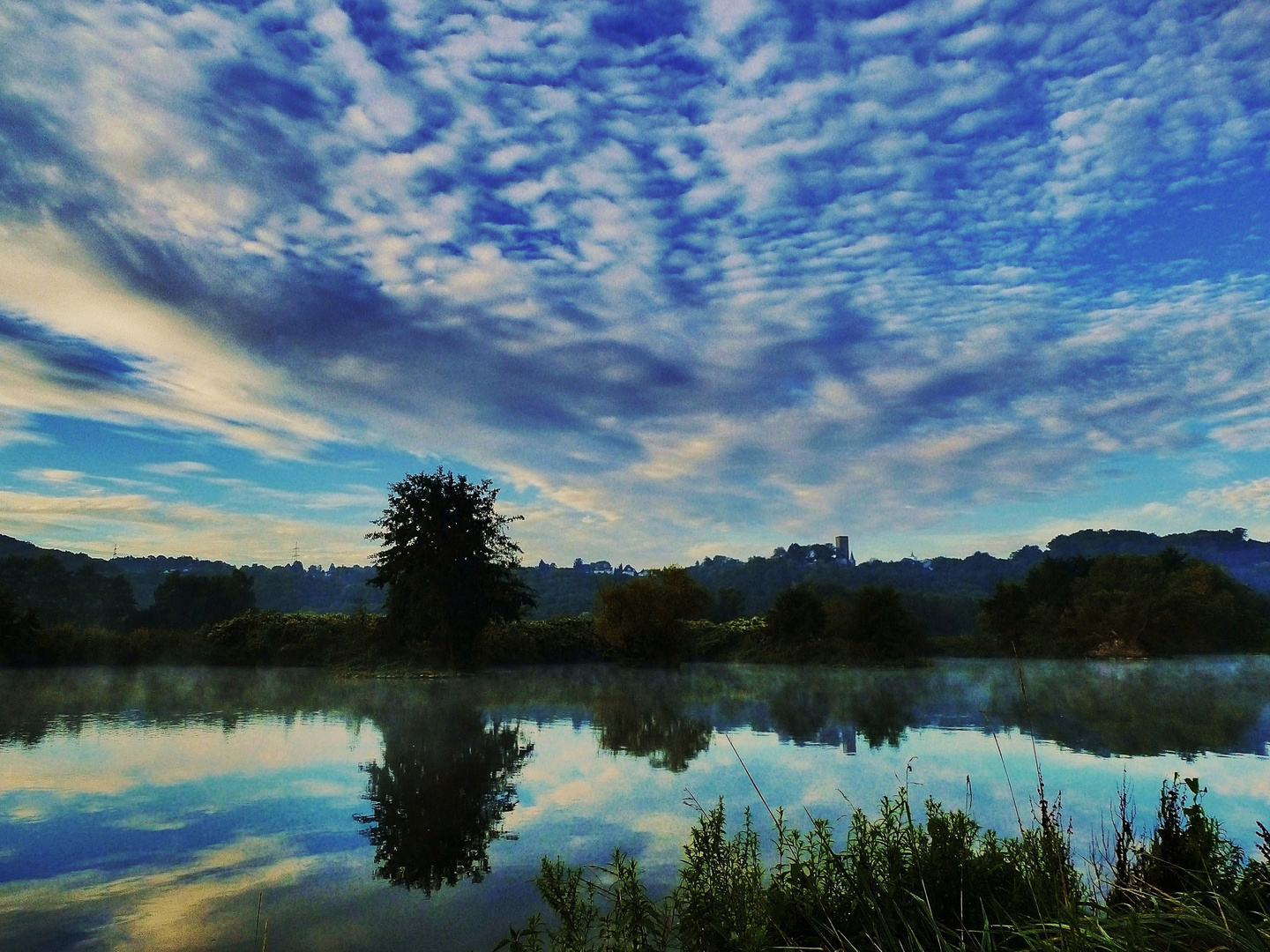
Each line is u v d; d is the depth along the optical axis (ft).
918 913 13.99
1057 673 130.11
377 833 31.48
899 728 61.26
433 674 121.39
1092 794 35.24
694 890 14.67
